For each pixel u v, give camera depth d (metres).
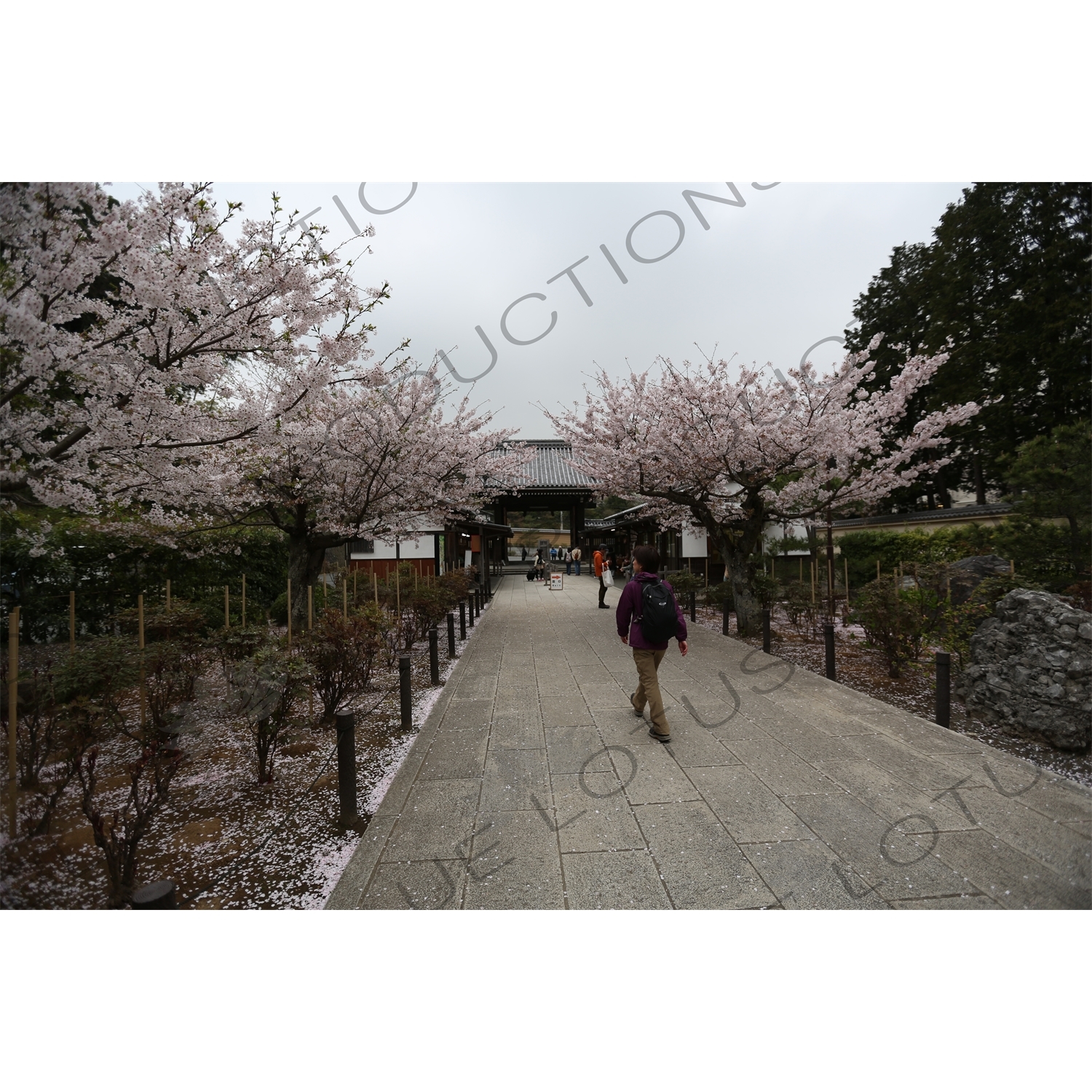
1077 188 10.84
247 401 5.16
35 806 3.02
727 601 8.96
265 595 10.29
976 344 11.63
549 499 27.45
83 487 4.00
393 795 3.37
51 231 2.66
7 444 3.15
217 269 3.77
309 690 3.93
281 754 4.16
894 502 16.69
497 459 10.90
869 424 8.44
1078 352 10.43
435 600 8.94
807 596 9.74
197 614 6.10
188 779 3.77
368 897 2.42
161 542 7.15
